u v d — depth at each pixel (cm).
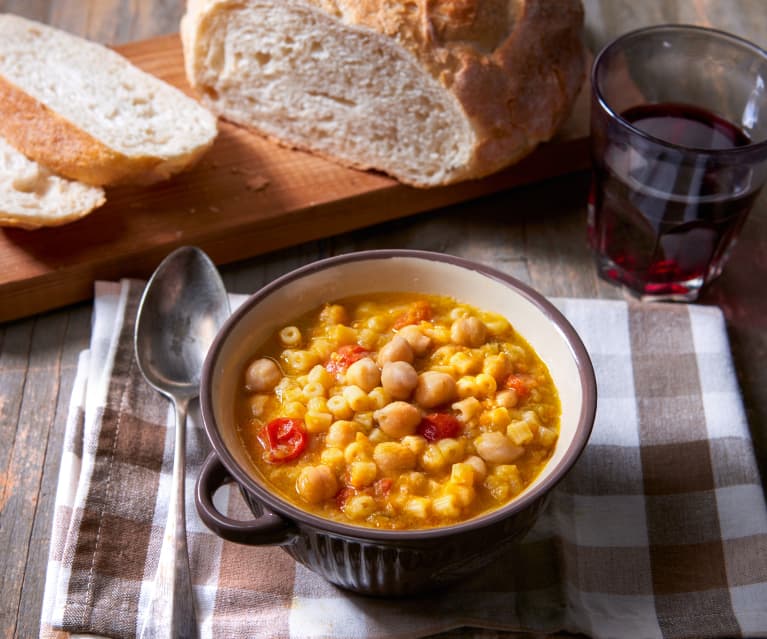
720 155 49
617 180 53
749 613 42
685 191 51
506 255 57
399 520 40
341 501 40
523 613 42
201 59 61
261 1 57
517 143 57
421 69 55
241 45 59
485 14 56
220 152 60
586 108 62
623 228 54
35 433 49
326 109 59
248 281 56
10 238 54
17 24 63
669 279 55
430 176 59
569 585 43
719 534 45
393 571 40
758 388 52
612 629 42
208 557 44
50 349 53
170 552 42
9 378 51
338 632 42
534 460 41
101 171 55
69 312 55
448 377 42
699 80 57
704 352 51
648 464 47
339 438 41
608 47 54
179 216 56
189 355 49
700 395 50
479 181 59
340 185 58
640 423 49
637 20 70
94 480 45
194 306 50
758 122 55
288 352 44
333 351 44
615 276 56
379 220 59
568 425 41
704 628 42
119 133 57
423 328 45
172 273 50
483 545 38
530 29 57
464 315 45
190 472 46
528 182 61
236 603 42
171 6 70
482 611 42
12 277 53
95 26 68
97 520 44
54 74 60
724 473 47
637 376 50
